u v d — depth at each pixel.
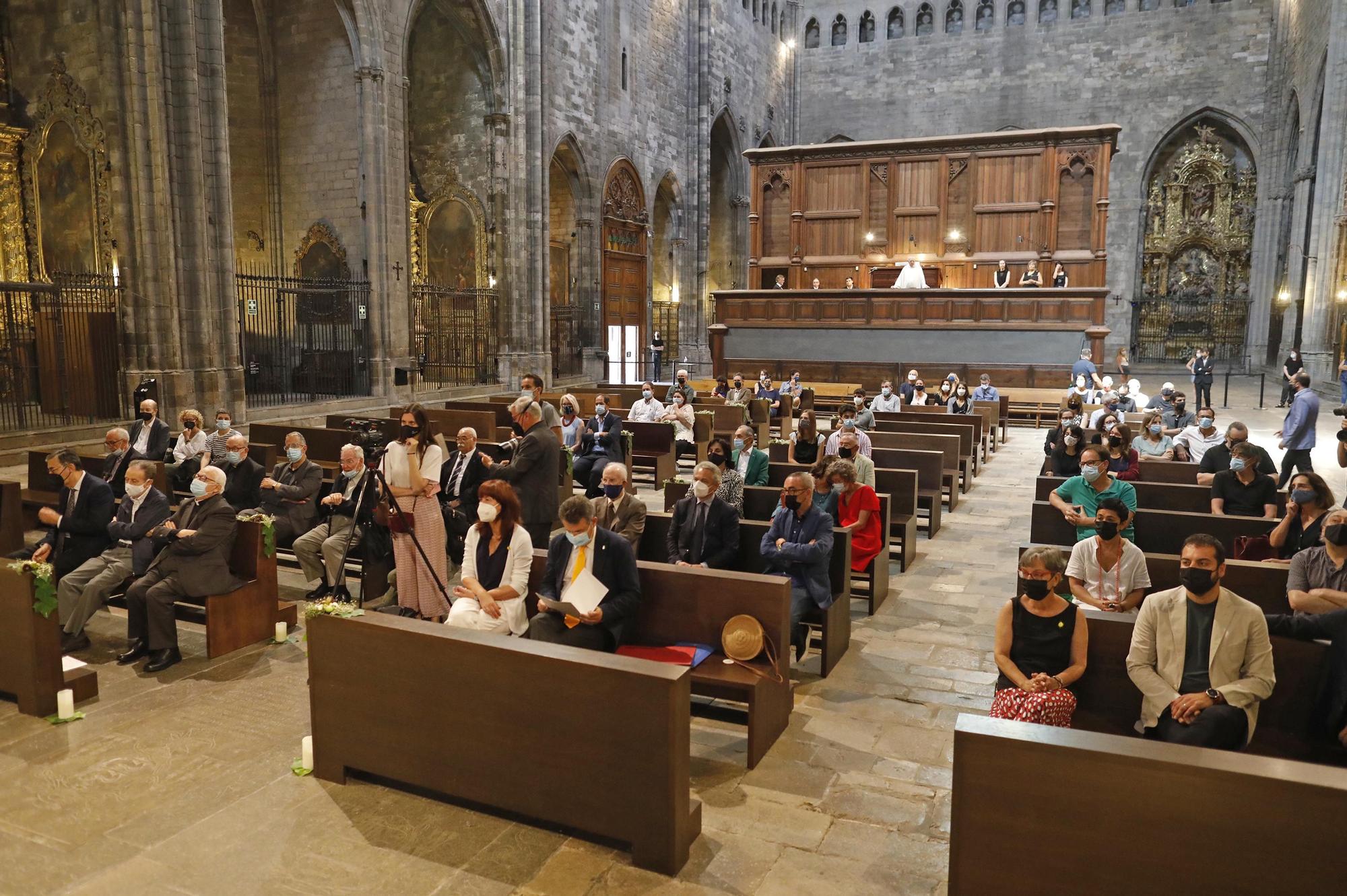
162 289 16.38
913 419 17.09
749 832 4.73
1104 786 3.34
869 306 26.30
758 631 5.76
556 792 4.51
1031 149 27.48
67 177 18.36
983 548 11.02
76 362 17.38
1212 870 3.22
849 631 7.61
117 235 16.28
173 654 6.98
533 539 9.40
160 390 16.41
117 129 15.98
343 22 21.56
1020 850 3.47
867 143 29.16
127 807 4.87
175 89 16.41
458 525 8.74
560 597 5.91
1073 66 40.06
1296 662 4.86
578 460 12.75
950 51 41.91
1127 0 39.12
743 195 40.25
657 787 4.28
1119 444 10.41
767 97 42.16
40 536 10.97
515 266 26.28
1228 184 38.88
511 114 25.92
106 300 17.02
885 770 5.45
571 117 29.00
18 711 6.11
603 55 30.69
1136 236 39.78
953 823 3.55
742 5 39.34
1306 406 12.70
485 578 6.18
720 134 39.41
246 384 22.30
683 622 6.04
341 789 5.06
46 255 18.91
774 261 31.02
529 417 9.28
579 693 4.40
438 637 4.72
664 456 14.46
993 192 28.08
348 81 22.59
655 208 37.22
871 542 8.33
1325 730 4.73
